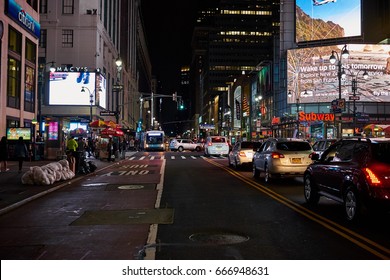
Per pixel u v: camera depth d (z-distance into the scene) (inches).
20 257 252.2
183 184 645.3
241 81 3858.3
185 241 285.9
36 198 501.7
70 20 2092.8
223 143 1657.2
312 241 284.8
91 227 337.1
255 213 394.3
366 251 258.8
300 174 625.0
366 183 319.6
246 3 6978.4
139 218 372.2
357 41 2527.1
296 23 2647.6
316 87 2391.7
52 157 1226.0
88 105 2017.7
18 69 1357.0
